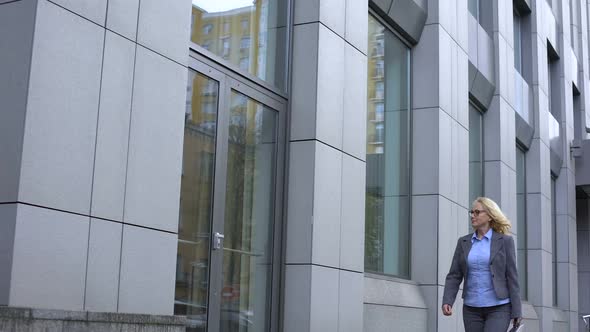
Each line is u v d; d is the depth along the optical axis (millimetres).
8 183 5293
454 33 14117
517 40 21484
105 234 5871
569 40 26438
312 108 9227
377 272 11750
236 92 8570
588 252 28266
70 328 5074
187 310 7543
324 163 9281
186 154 7688
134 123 6207
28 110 5332
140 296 6145
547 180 21734
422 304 12312
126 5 6211
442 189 12992
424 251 12758
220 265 8023
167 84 6566
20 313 4785
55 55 5566
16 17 5520
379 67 12258
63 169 5570
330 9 9664
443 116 13266
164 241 6414
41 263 5352
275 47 9375
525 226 20797
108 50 6008
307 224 9000
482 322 7125
